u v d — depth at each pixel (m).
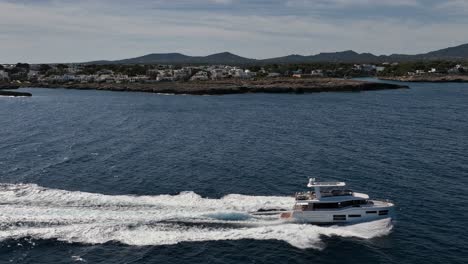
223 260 39.50
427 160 72.56
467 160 72.44
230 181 61.22
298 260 39.47
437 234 44.41
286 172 65.81
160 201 52.00
